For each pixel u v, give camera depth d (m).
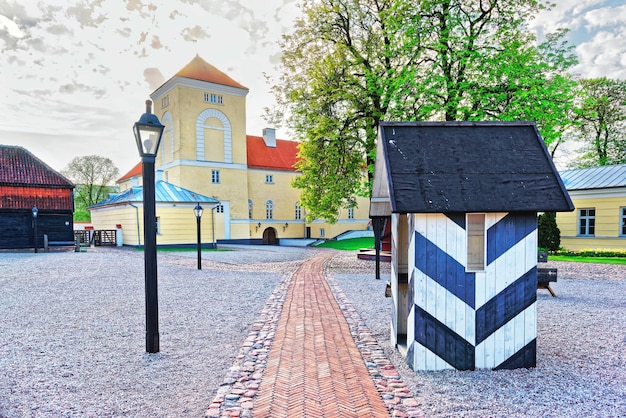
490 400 3.56
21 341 5.50
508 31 14.42
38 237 22.92
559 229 19.17
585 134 32.41
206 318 6.80
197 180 33.84
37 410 3.45
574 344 5.29
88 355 4.92
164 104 35.12
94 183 51.56
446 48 13.62
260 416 3.26
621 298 8.55
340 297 8.60
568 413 3.32
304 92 16.91
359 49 16.38
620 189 17.22
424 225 4.23
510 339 4.35
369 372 4.24
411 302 4.36
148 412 3.42
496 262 4.30
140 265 14.59
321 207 16.38
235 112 36.16
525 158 4.55
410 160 4.49
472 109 13.80
